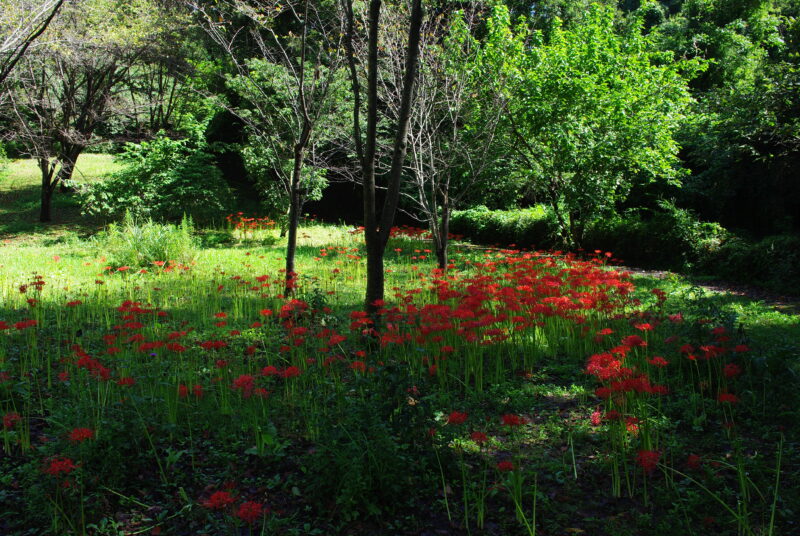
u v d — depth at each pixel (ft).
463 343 16.38
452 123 34.30
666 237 38.37
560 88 38.81
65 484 8.64
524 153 43.39
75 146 55.98
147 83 73.36
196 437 11.77
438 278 25.90
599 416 10.59
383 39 28.63
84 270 32.37
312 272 31.81
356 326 14.55
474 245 50.65
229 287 27.14
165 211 49.60
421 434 10.09
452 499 9.53
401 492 9.34
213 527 8.72
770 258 31.35
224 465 10.67
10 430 11.30
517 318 15.57
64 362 15.60
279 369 15.72
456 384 15.01
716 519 8.57
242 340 18.45
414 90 28.89
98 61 49.16
